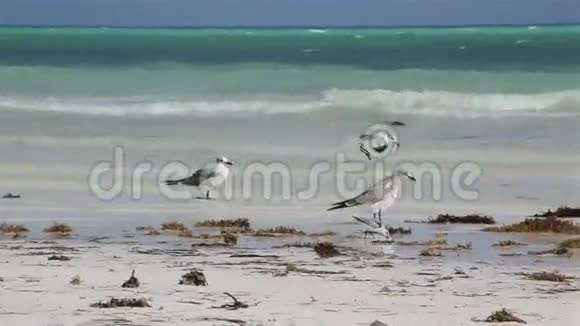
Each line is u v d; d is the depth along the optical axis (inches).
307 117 909.8
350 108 944.9
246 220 628.1
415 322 406.3
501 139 828.0
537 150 794.2
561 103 958.4
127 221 634.8
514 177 727.7
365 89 1002.1
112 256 540.1
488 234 598.5
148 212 657.6
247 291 460.1
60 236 593.0
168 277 489.4
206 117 912.3
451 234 597.6
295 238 590.9
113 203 678.5
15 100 976.3
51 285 467.8
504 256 541.3
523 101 957.2
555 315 420.2
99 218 641.6
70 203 677.3
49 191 704.4
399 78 1030.4
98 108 948.0
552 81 1010.1
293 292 458.6
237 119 905.5
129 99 983.6
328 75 1059.3
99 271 501.4
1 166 761.0
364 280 485.7
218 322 401.7
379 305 435.2
